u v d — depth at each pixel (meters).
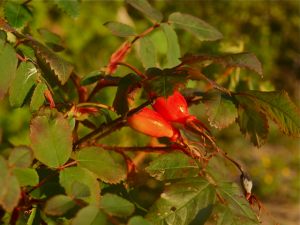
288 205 1.48
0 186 0.31
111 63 0.45
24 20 0.48
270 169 1.55
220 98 0.38
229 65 0.37
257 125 0.39
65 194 0.34
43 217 0.37
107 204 0.31
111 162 0.36
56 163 0.35
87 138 0.40
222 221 0.35
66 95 0.47
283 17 1.80
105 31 1.17
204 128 0.39
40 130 0.34
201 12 1.67
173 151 0.38
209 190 0.36
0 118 0.99
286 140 1.70
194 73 0.36
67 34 1.13
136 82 0.37
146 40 0.45
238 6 1.70
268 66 1.76
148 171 0.37
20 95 0.38
